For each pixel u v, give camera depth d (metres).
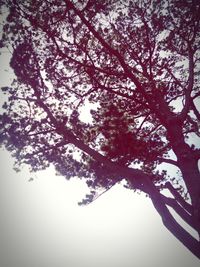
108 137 10.38
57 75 11.12
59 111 11.15
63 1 9.98
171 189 9.80
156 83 12.48
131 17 12.20
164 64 12.79
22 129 10.26
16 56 10.27
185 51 12.66
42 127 10.37
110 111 10.59
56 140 10.88
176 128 10.30
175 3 11.74
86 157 11.68
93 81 11.24
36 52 10.66
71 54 10.95
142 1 12.05
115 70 11.43
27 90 10.56
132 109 11.76
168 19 12.03
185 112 10.58
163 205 8.88
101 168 11.23
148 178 9.36
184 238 8.29
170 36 12.40
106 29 11.41
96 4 10.48
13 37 10.23
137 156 10.27
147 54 12.49
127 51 12.41
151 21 12.15
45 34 10.49
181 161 9.85
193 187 9.20
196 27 11.70
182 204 9.40
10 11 9.88
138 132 11.96
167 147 11.09
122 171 9.57
